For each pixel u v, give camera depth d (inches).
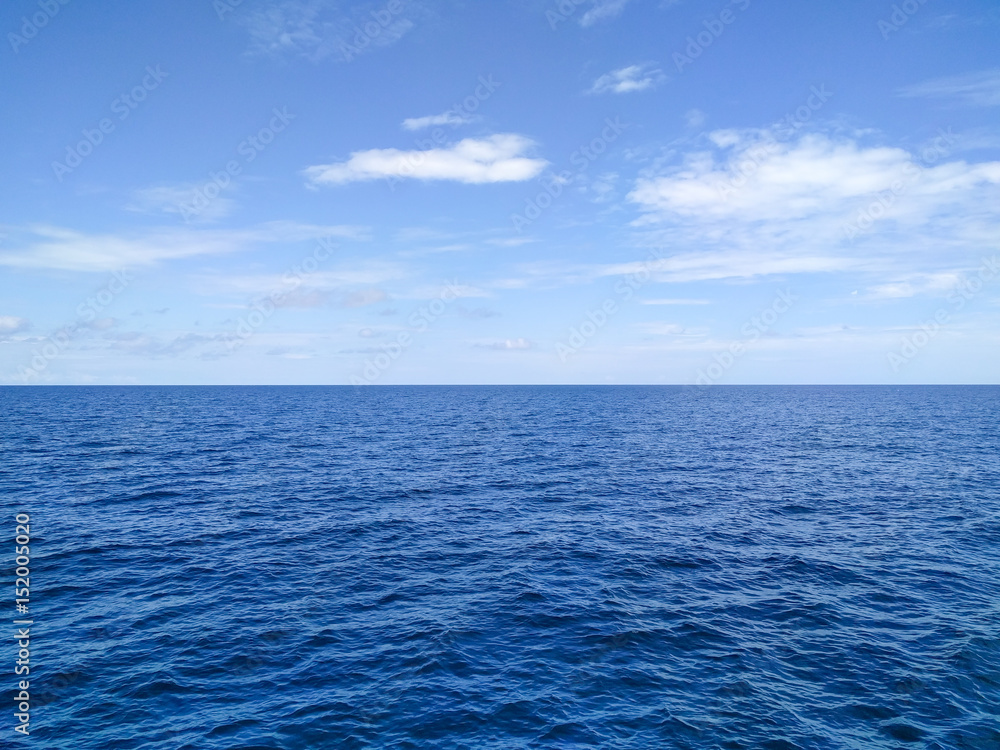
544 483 1466.5
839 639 620.1
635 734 455.8
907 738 453.1
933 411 4352.9
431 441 2321.6
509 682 530.9
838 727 466.9
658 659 575.5
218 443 2142.0
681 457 1914.4
